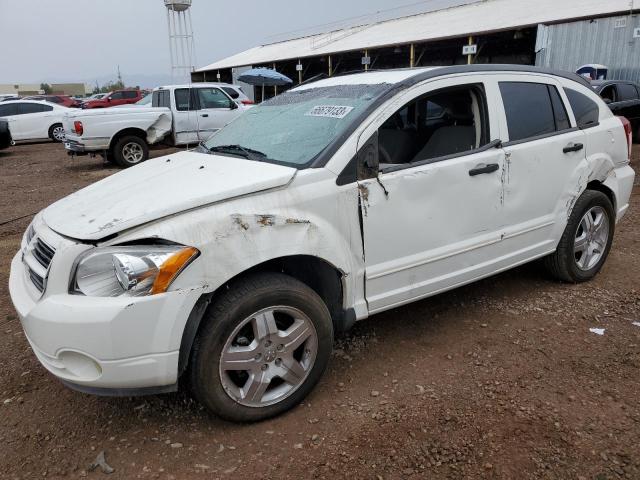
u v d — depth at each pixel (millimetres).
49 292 2496
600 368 3234
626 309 4020
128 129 12406
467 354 3439
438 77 3404
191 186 2801
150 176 3209
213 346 2578
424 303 4211
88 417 2924
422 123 3707
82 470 2531
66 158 15031
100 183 3395
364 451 2586
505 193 3689
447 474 2428
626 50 17016
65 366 2492
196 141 13133
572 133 4160
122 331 2373
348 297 3068
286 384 2877
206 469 2506
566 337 3625
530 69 4016
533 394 2990
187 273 2463
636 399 2922
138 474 2492
